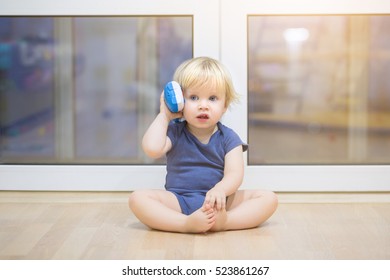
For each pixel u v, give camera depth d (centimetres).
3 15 192
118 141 375
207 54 192
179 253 134
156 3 191
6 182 197
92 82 411
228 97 162
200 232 150
